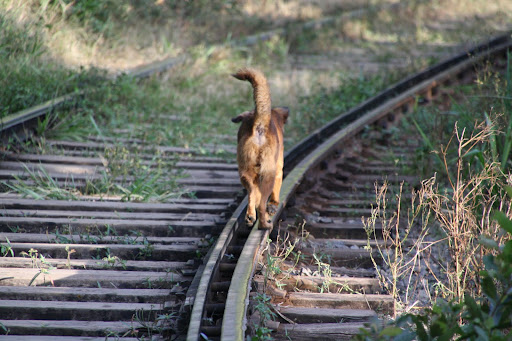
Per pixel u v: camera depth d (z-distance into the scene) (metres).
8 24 19.67
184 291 7.90
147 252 9.13
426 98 19.62
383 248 9.72
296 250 9.49
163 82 21.09
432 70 22.41
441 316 5.58
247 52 27.09
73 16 23.88
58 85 17.44
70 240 9.50
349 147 15.08
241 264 7.85
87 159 13.26
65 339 6.88
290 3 37.44
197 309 6.91
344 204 11.77
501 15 36.78
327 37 30.47
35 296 7.76
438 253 9.66
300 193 11.89
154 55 24.47
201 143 15.27
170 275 8.42
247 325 6.71
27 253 8.93
